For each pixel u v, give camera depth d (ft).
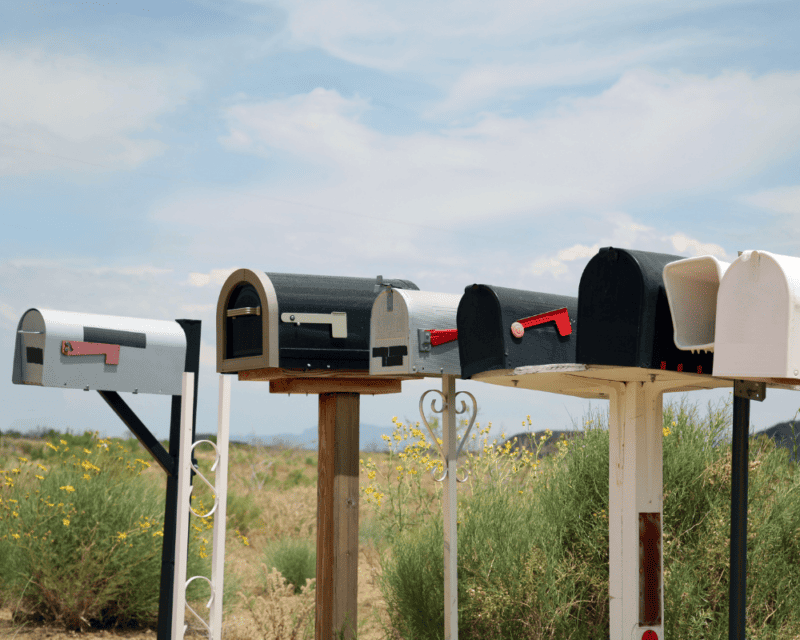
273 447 57.21
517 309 9.69
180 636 10.28
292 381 13.19
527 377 9.46
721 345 7.34
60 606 16.99
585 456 14.26
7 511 17.97
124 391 13.48
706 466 13.47
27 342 13.35
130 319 13.92
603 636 12.39
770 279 6.97
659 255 8.59
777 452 13.80
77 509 17.31
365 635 15.46
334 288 13.34
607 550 13.20
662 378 9.07
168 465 14.01
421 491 17.80
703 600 12.26
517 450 16.11
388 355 11.64
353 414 13.47
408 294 11.61
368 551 22.21
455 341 11.47
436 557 13.56
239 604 18.92
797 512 13.10
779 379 7.78
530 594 12.56
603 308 8.45
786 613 12.25
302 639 15.46
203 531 19.92
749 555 12.47
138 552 17.29
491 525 13.50
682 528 13.15
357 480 13.38
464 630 12.96
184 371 14.16
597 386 9.87
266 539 28.76
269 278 13.04
